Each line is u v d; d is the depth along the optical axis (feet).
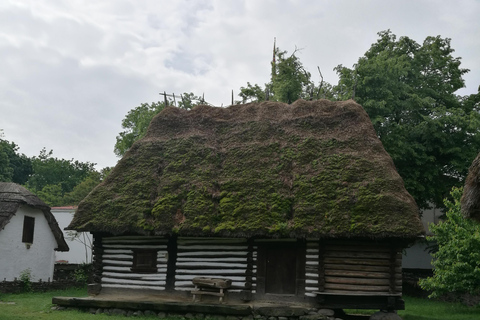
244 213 48.83
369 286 46.21
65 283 74.49
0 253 70.23
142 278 53.31
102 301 49.55
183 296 51.49
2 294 64.44
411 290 74.74
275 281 49.14
